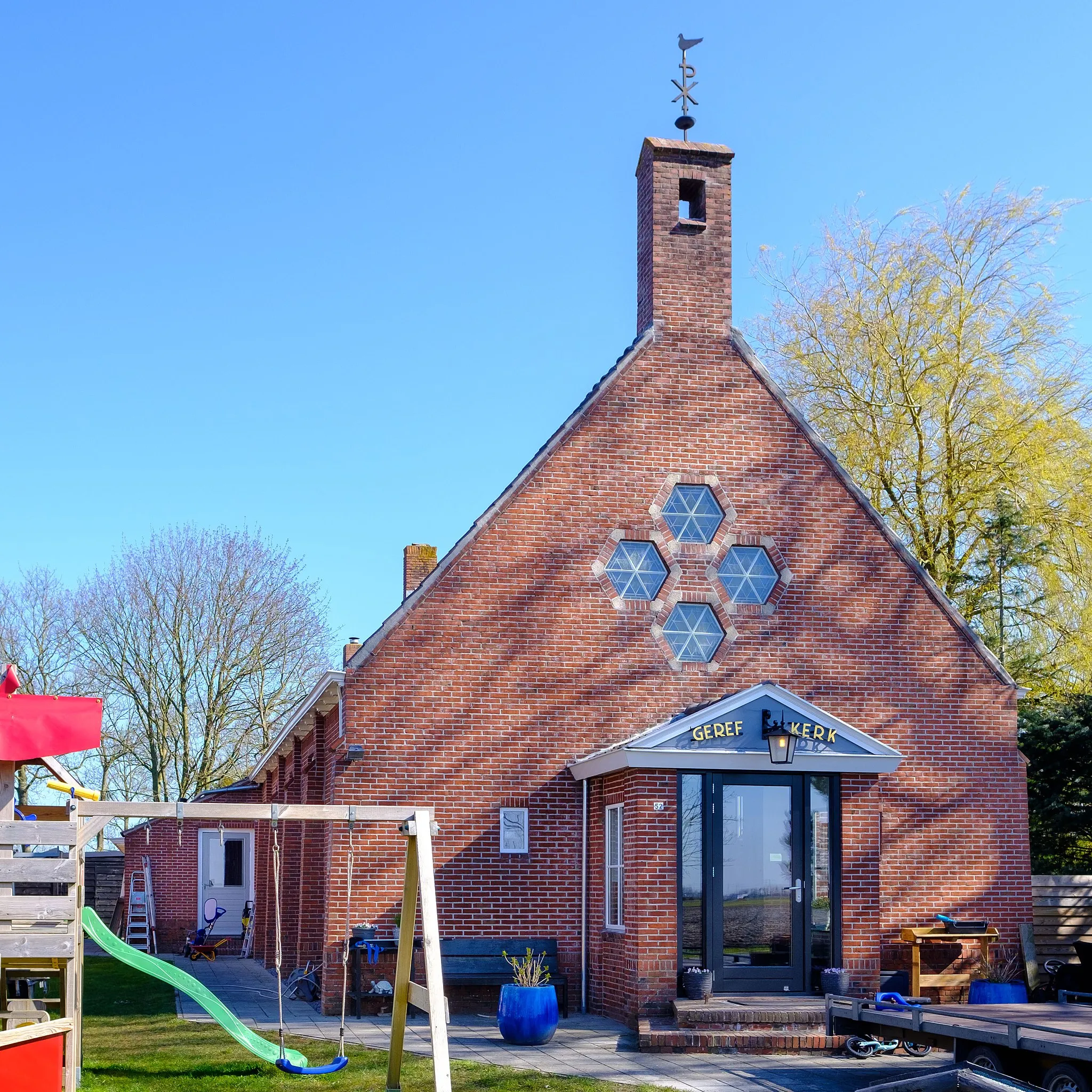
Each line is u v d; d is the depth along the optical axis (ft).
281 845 89.66
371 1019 59.98
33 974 47.91
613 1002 59.82
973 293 100.53
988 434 98.22
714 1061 51.03
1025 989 59.52
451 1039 54.70
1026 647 96.73
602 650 65.51
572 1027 57.88
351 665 63.05
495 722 64.08
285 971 84.94
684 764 58.54
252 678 143.74
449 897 62.69
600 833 63.16
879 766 60.90
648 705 65.57
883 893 66.23
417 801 62.90
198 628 142.20
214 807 41.09
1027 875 67.87
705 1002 56.44
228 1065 47.21
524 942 62.18
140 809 40.34
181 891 115.55
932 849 67.15
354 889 61.93
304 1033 55.42
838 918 60.13
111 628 141.90
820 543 68.74
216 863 116.88
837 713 67.31
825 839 61.36
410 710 63.36
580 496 66.54
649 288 70.23
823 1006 55.83
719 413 68.80
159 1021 59.00
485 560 65.05
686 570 67.00
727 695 66.33
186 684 141.28
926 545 102.01
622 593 66.54
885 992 56.54
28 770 144.77
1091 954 62.23
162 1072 45.96
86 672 142.00
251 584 145.28
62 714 37.40
